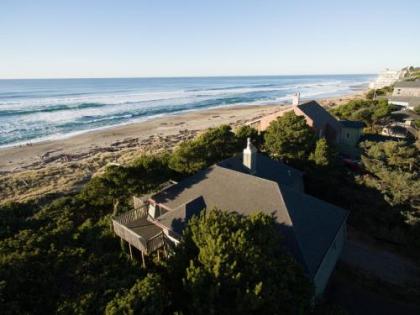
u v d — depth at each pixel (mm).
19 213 24188
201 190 21328
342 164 31828
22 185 40031
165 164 30969
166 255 17891
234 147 33562
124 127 86250
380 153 30469
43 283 11742
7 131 78438
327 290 18906
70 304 10625
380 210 25016
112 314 9656
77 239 16547
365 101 62000
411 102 66875
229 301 11656
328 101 122938
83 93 199625
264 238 13547
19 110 111688
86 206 26234
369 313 17281
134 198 24547
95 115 106625
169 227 18688
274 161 28500
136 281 12000
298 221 17453
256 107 130375
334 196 28391
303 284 13445
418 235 22828
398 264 21562
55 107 122562
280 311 12078
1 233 17578
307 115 39531
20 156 56812
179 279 13234
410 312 17328
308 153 32438
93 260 13773
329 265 18891
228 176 21422
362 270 20797
